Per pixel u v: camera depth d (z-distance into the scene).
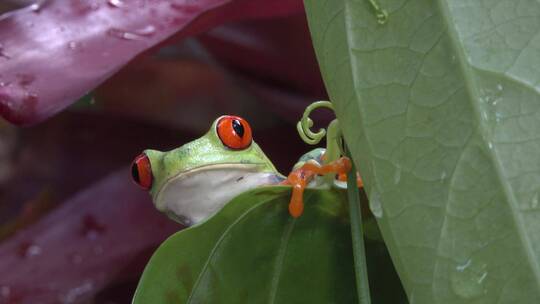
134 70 0.86
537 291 0.53
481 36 0.54
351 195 0.56
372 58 0.54
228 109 0.92
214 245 0.56
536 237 0.53
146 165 0.60
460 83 0.54
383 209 0.54
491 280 0.54
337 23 0.55
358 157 0.54
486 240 0.54
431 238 0.54
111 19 0.59
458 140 0.54
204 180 0.60
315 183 0.57
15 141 0.87
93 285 0.68
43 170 0.86
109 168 0.76
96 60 0.58
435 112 0.54
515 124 0.54
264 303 0.57
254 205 0.56
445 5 0.54
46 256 0.68
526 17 0.54
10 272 0.68
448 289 0.54
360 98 0.54
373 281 0.57
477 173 0.54
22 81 0.58
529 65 0.54
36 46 0.58
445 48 0.54
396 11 0.54
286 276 0.57
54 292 0.67
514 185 0.54
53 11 0.59
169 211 0.61
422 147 0.54
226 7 0.60
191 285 0.56
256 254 0.57
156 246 0.68
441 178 0.54
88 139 0.77
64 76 0.58
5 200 0.87
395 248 0.54
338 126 0.57
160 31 0.59
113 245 0.68
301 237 0.57
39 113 0.57
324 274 0.57
